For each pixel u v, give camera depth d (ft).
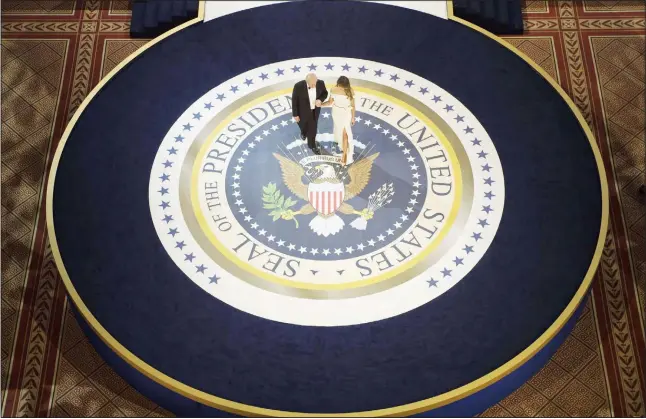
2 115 46.42
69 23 50.06
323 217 40.01
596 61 48.55
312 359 35.73
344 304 37.22
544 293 37.22
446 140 42.16
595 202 39.70
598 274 41.06
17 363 38.60
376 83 44.19
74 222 39.34
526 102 43.19
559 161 41.06
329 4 46.93
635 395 37.73
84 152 41.52
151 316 36.78
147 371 35.29
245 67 44.78
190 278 37.86
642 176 44.27
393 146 42.16
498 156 41.42
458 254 38.50
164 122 42.73
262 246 39.04
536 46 49.24
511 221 39.34
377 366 35.53
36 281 40.96
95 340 37.58
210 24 46.29
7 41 49.21
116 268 38.06
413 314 36.83
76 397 37.70
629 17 50.14
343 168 41.50
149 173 41.01
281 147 42.27
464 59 44.88
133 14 49.93
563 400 37.52
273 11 46.75
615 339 39.17
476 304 37.01
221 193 40.68
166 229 39.32
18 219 42.96
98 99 43.32
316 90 41.34
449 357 35.70
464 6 49.26
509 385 36.58
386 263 38.42
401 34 45.85
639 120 46.29
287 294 37.52
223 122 42.93
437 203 40.24
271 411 34.45
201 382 35.17
